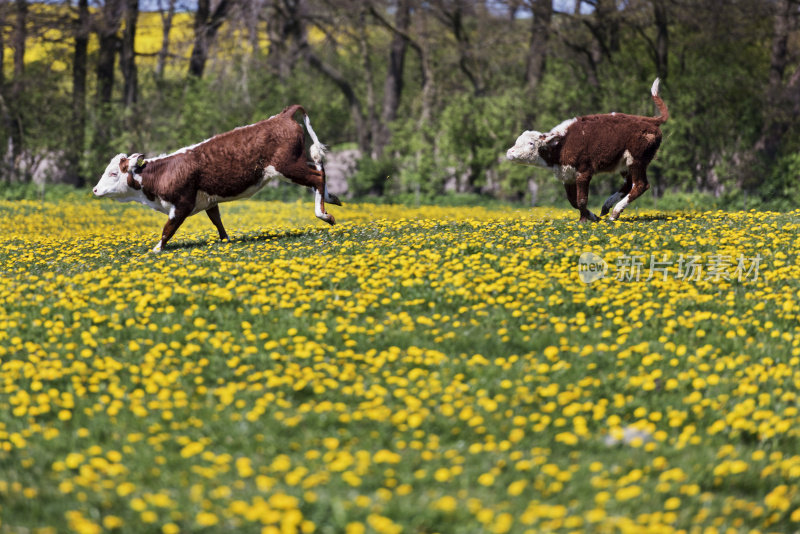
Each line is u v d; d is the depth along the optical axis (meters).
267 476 8.34
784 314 12.22
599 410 9.54
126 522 7.52
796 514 7.65
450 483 8.18
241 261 15.47
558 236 16.86
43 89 50.34
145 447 9.02
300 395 10.22
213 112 48.78
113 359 11.25
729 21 48.69
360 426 9.40
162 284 13.84
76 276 14.82
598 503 7.77
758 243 15.68
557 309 12.60
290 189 49.00
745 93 44.41
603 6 49.94
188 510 7.67
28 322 12.72
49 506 7.82
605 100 45.06
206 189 17.98
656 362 10.87
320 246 16.70
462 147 47.44
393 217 33.94
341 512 7.46
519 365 10.71
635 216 19.98
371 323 12.16
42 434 9.50
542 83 48.22
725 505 7.86
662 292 13.20
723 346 11.28
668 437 9.22
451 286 13.32
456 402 9.73
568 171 18.72
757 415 9.34
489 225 18.77
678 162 42.97
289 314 12.43
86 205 38.56
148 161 17.80
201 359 11.08
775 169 41.53
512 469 8.44
